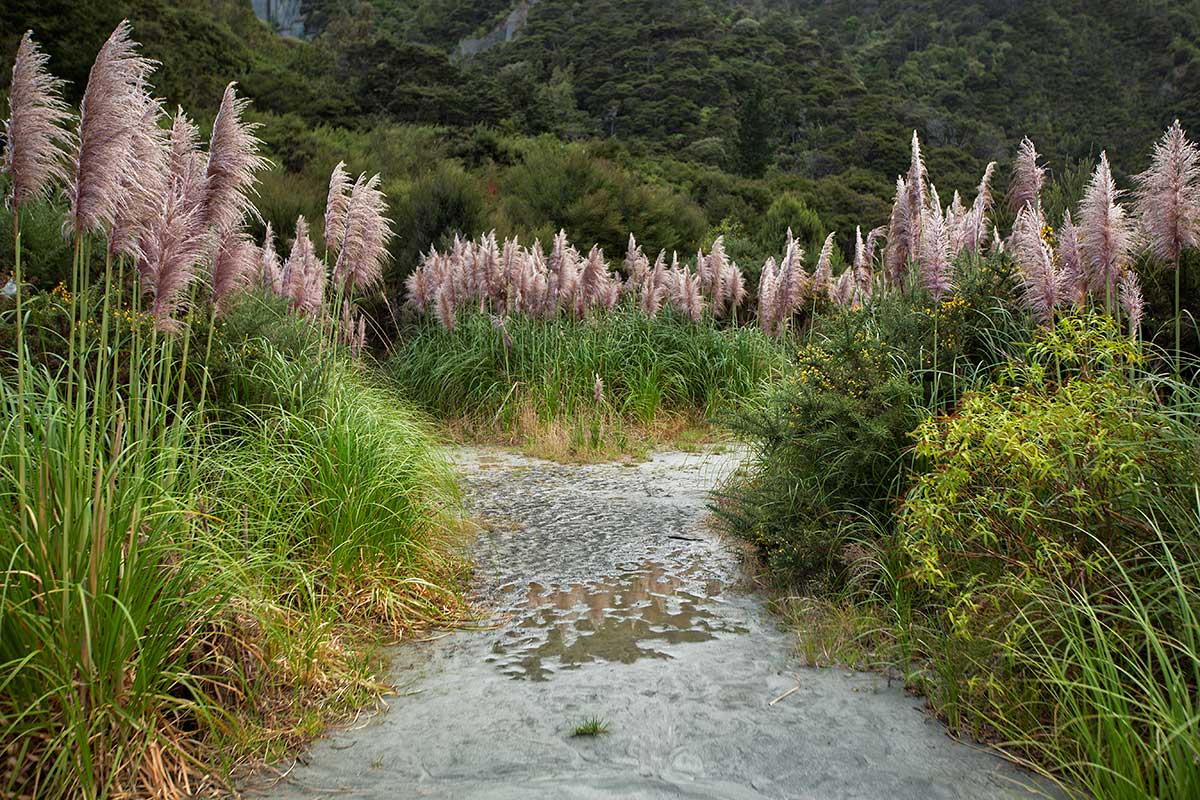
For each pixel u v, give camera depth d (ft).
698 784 10.03
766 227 75.97
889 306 19.93
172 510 11.01
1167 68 311.68
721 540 21.81
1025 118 289.74
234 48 94.99
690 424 39.75
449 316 39.65
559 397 37.96
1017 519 12.16
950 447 12.82
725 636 15.20
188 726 11.05
